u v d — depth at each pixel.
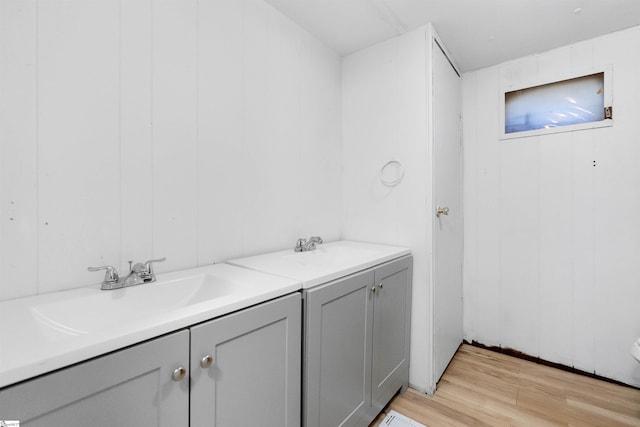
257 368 0.88
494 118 2.27
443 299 1.94
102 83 1.00
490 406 1.61
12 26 0.83
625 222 1.80
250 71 1.50
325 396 1.12
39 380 0.51
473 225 2.37
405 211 1.86
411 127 1.83
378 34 1.88
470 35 1.88
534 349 2.11
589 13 1.66
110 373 0.59
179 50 1.21
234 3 1.42
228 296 0.86
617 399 1.67
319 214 1.96
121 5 1.04
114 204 1.03
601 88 1.87
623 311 1.81
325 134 2.01
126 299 0.95
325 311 1.11
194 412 0.73
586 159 1.92
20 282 0.85
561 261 2.01
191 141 1.25
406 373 1.76
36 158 0.87
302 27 1.81
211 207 1.33
